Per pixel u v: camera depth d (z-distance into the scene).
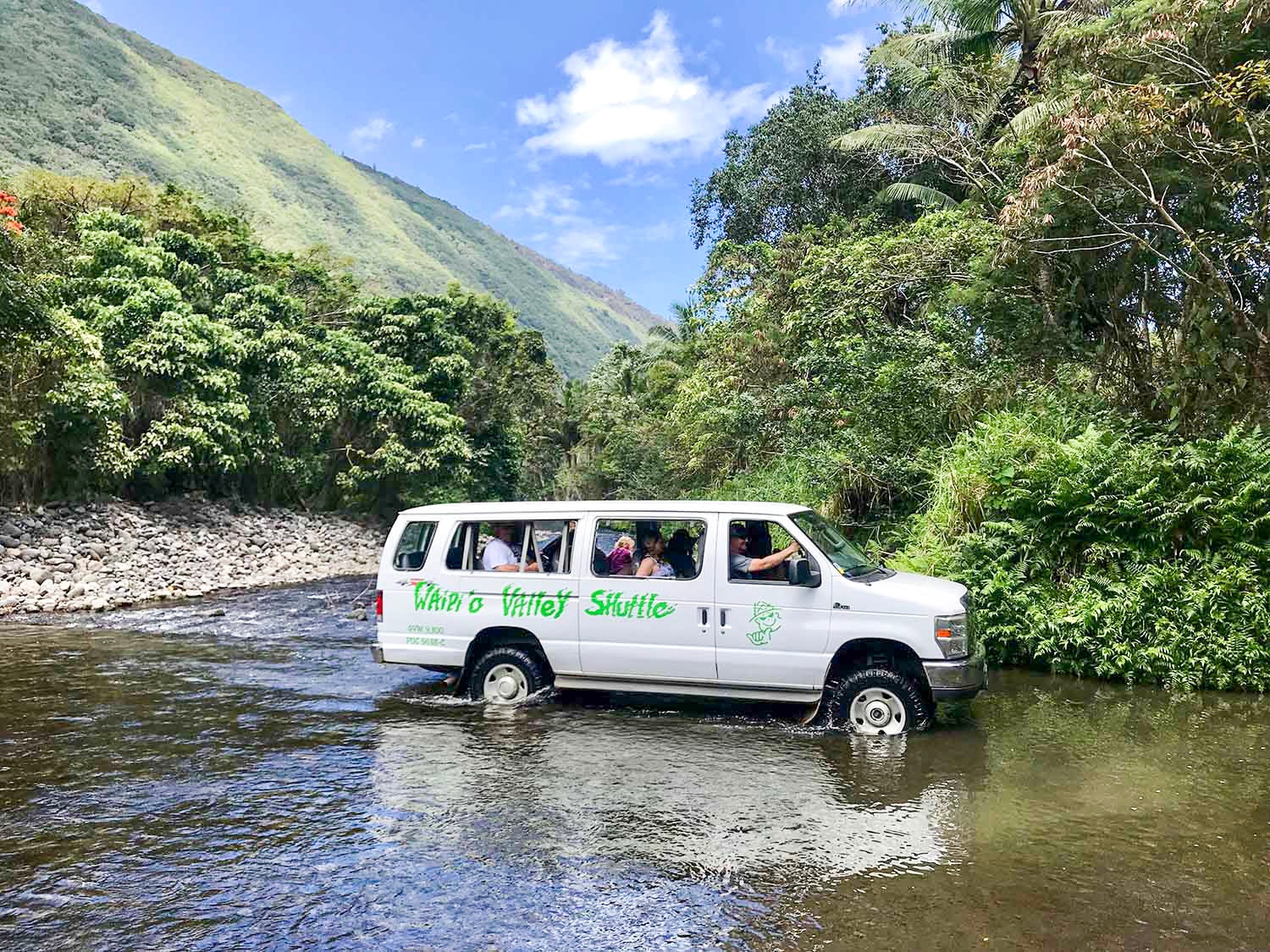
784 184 26.19
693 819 5.30
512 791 5.84
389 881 4.53
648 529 7.73
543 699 8.27
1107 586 9.03
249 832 5.22
